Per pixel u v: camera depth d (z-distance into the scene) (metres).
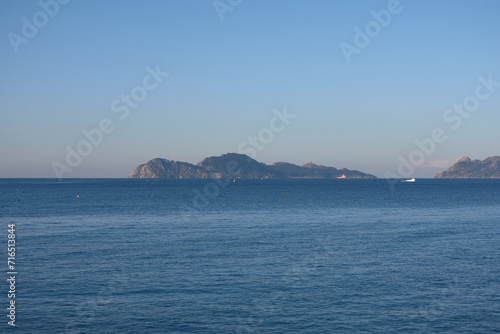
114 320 23.41
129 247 43.34
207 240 48.03
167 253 40.22
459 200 122.81
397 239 49.16
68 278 31.19
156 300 26.61
